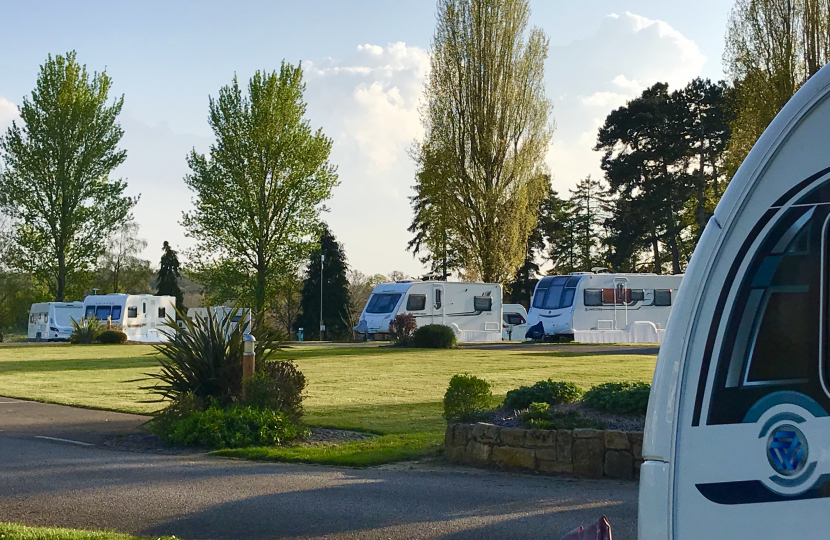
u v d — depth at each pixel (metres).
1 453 9.44
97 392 16.66
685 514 2.59
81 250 49.56
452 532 5.91
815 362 2.54
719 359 2.63
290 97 45.72
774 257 2.63
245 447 9.97
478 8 37.66
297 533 5.90
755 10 29.97
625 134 59.81
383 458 9.12
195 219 46.16
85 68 48.91
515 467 8.49
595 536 3.21
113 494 7.14
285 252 46.41
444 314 35.97
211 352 11.58
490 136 37.81
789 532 2.49
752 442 2.56
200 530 6.00
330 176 47.06
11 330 69.56
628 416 8.95
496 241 38.06
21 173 48.50
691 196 59.50
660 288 35.66
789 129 2.68
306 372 20.83
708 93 57.88
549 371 20.58
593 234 73.19
